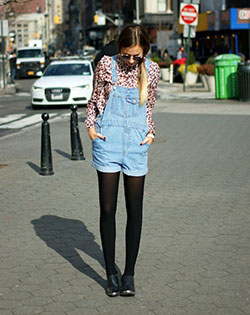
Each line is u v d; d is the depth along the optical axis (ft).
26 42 538.88
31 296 17.84
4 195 30.81
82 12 562.25
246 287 18.16
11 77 138.51
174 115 65.36
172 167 37.24
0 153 44.83
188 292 17.89
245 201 28.50
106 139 17.71
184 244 22.27
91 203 28.76
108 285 17.89
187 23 99.45
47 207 28.19
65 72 84.07
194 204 28.12
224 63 81.25
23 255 21.48
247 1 168.96
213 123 57.52
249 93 76.64
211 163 38.24
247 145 44.45
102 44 413.59
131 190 18.04
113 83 17.62
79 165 38.81
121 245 22.56
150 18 282.56
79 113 72.49
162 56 193.77
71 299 17.61
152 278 19.04
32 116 72.08
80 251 21.86
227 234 23.39
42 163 35.78
